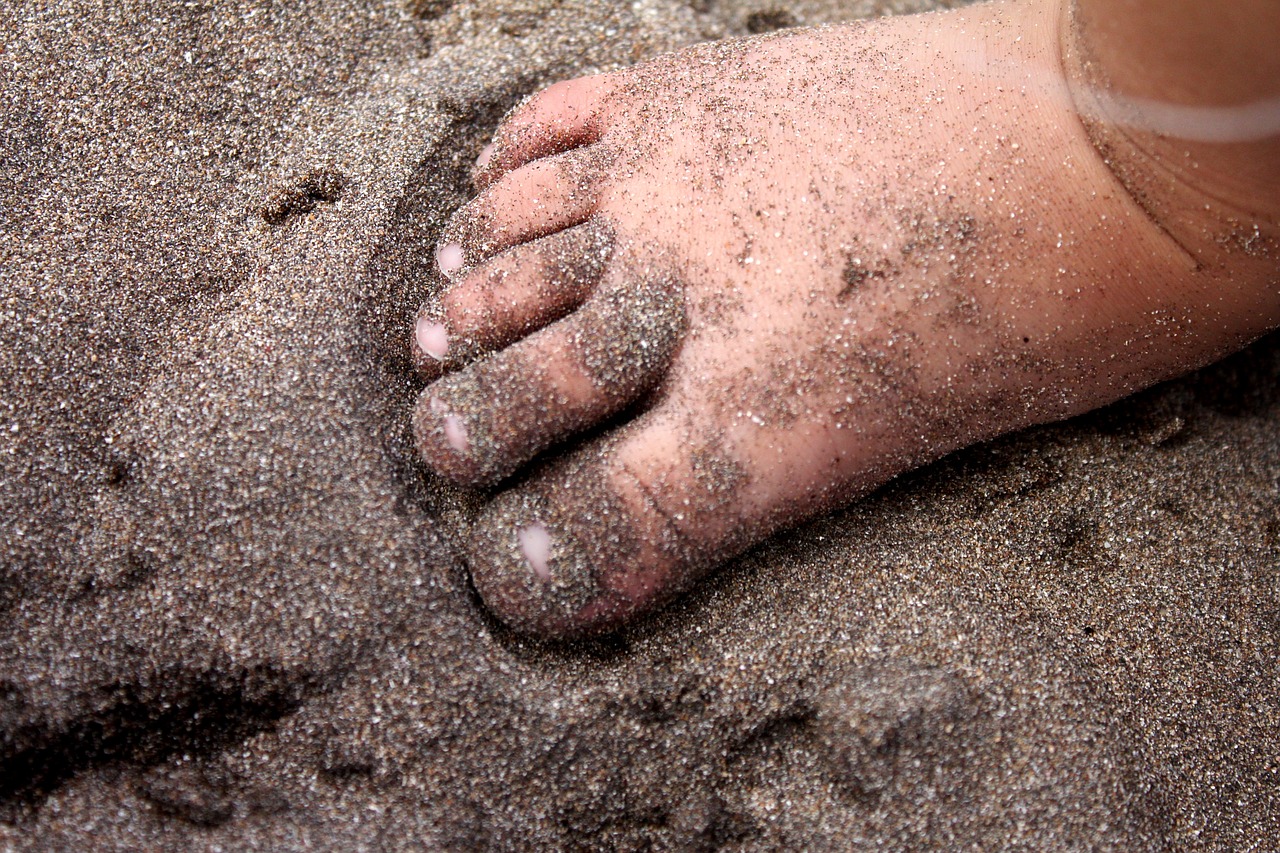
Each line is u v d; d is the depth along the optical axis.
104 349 0.23
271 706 0.21
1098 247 0.23
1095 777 0.22
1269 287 0.23
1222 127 0.21
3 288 0.23
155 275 0.23
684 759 0.22
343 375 0.23
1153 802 0.22
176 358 0.23
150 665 0.21
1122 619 0.23
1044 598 0.23
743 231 0.23
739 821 0.22
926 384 0.23
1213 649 0.23
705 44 0.26
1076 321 0.23
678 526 0.22
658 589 0.22
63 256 0.23
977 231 0.23
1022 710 0.22
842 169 0.23
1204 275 0.23
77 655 0.21
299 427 0.22
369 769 0.21
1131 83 0.22
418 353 0.23
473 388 0.22
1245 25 0.20
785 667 0.22
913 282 0.23
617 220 0.23
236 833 0.21
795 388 0.23
